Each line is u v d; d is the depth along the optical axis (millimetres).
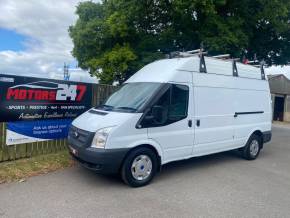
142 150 5738
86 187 5590
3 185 5520
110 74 14078
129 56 13617
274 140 12938
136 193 5387
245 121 8109
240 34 13305
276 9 13688
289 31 15617
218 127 7301
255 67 8539
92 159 5332
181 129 6414
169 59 7039
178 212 4648
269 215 4656
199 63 6867
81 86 8531
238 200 5238
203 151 7004
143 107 5781
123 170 5562
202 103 6871
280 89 27797
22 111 7242
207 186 5930
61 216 4352
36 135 7590
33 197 5016
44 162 7031
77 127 5941
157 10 14141
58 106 8016
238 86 7848
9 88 6945
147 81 6445
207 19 12875
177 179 6312
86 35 15617
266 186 6078
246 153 8281
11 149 7113
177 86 6344
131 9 13406
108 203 4891
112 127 5379
